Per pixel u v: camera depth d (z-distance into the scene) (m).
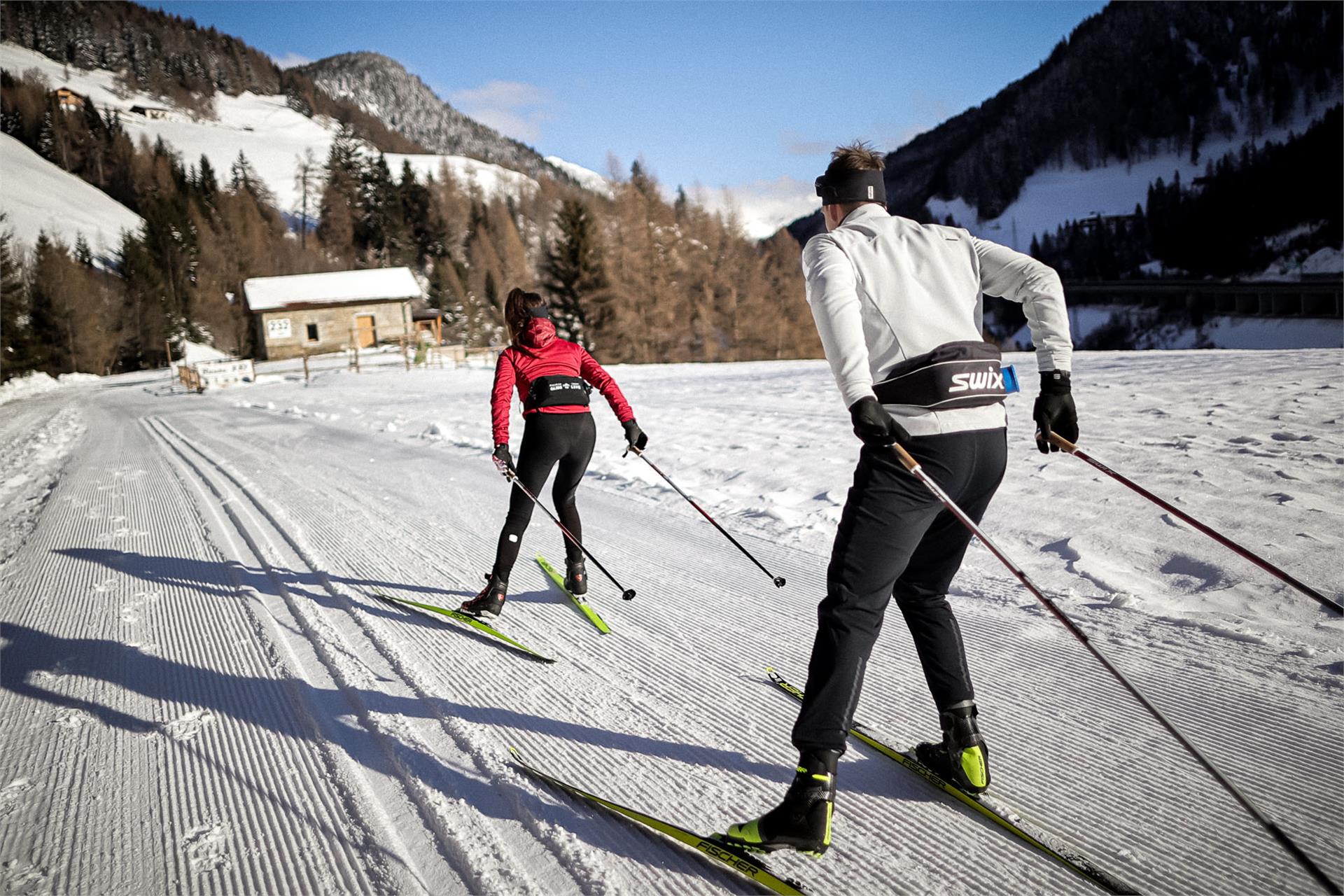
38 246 55.59
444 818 2.22
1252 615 3.06
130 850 2.18
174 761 2.66
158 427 14.98
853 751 2.48
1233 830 1.93
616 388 3.88
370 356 38.84
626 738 2.63
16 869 2.12
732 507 5.57
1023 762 2.31
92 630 3.99
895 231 1.96
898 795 2.23
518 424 11.13
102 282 70.56
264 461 9.30
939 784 2.22
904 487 1.85
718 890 1.87
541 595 4.17
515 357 3.81
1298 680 2.58
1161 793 2.10
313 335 46.50
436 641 3.58
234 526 6.05
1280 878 1.76
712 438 8.44
